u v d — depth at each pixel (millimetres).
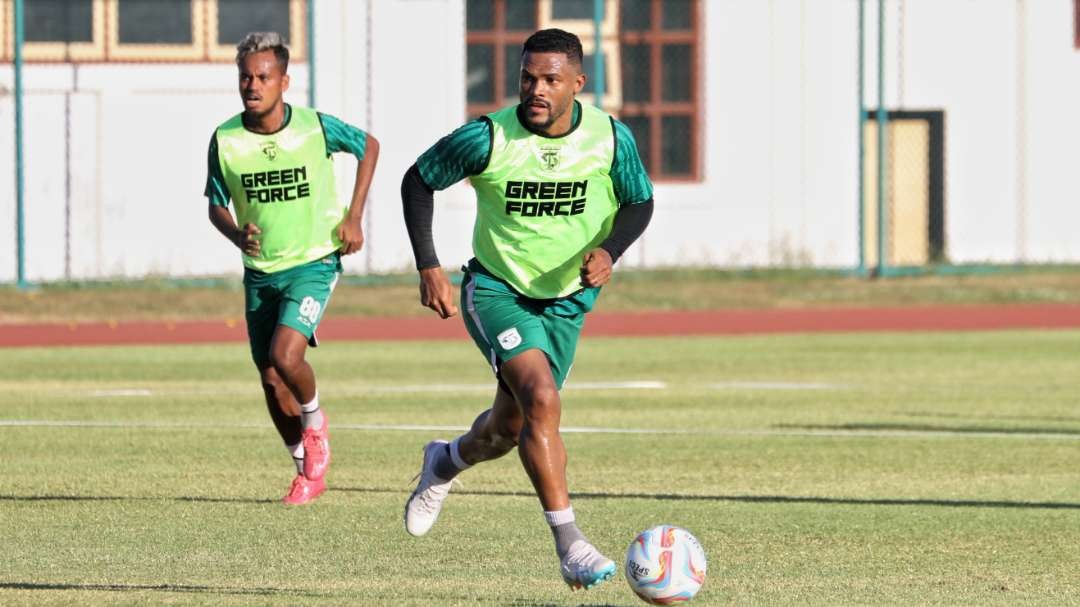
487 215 23656
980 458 37469
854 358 64188
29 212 99938
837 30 109000
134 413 46281
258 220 31812
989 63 110812
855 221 109812
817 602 22672
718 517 29797
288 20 102688
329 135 32094
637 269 101438
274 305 32125
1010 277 100938
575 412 46781
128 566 25094
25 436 41156
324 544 27062
